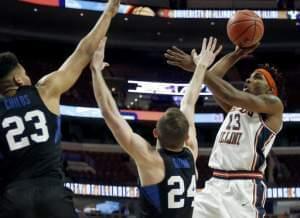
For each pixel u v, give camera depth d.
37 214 3.36
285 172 25.28
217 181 4.84
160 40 28.59
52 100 3.60
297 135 27.23
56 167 3.53
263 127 4.82
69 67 3.71
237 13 5.18
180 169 3.89
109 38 28.34
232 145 4.84
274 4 28.77
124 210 23.69
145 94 28.02
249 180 4.75
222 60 5.23
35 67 28.16
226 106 5.24
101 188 23.28
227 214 4.66
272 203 24.09
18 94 3.57
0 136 3.48
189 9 26.72
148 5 27.72
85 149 25.84
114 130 3.82
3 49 27.91
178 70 29.69
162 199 3.82
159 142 4.05
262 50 29.30
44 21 26.48
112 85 27.95
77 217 3.55
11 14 25.69
